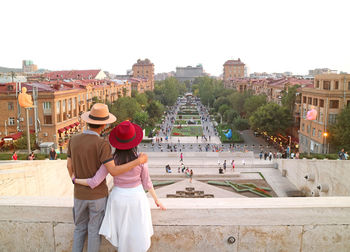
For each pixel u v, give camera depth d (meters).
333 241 4.53
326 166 23.28
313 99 52.38
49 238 4.50
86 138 3.97
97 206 3.95
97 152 3.89
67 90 54.44
